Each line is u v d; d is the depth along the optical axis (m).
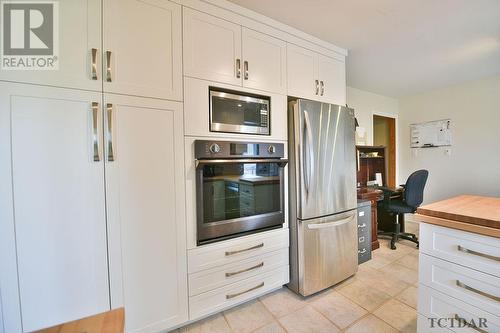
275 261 1.85
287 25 1.86
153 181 1.35
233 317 1.65
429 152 3.77
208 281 1.54
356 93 3.59
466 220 1.03
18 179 1.06
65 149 1.14
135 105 1.29
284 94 1.87
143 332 1.34
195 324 1.58
